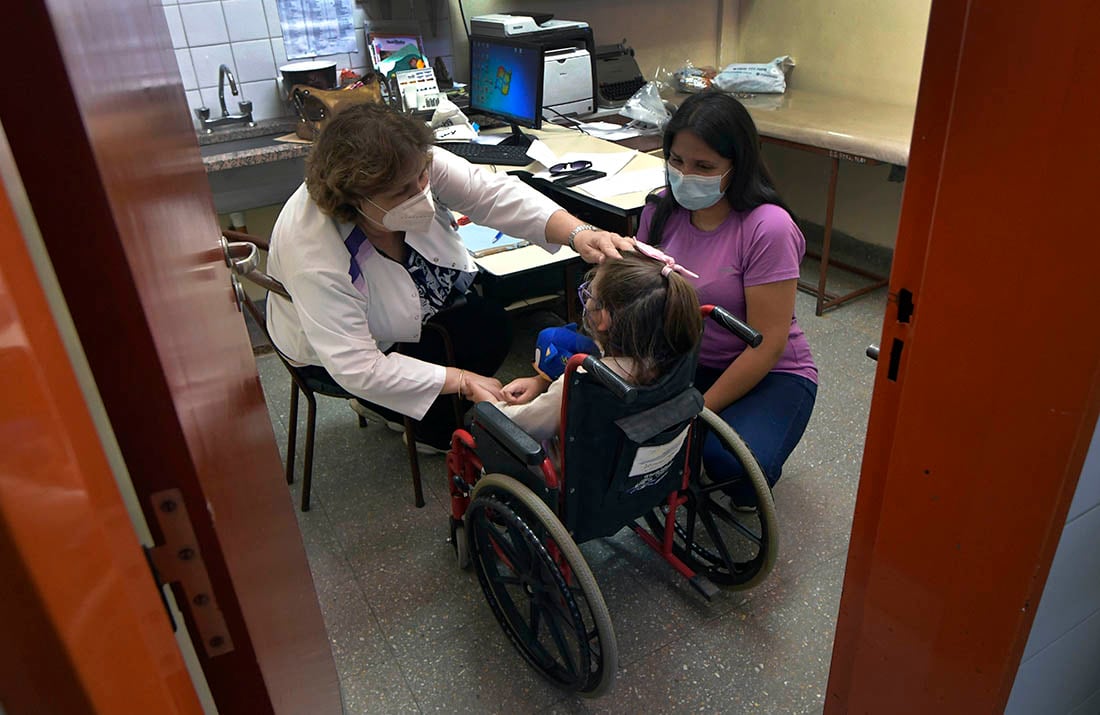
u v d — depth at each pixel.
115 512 0.44
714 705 1.67
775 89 3.89
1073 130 0.70
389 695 1.73
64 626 0.39
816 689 1.69
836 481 2.33
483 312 2.42
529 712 1.67
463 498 1.95
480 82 3.31
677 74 4.20
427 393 1.80
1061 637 1.04
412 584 2.03
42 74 0.39
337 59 3.54
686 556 1.98
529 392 1.81
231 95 3.37
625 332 1.42
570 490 1.55
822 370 2.93
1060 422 0.80
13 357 0.35
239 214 3.32
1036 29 0.70
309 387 2.14
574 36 3.53
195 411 0.57
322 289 1.74
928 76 0.82
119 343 0.46
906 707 1.13
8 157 0.39
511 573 2.00
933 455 0.95
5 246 0.35
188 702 0.52
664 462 1.60
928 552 1.00
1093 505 0.90
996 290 0.81
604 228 2.91
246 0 3.24
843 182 3.87
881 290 3.59
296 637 0.91
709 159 1.80
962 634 0.99
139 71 0.60
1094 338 0.74
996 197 0.78
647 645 1.81
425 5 3.61
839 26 3.74
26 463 0.36
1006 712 1.05
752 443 1.91
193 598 0.58
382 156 1.59
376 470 2.49
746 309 1.95
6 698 0.39
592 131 3.41
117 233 0.44
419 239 1.92
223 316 0.81
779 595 1.94
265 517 0.83
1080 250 0.73
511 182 2.07
